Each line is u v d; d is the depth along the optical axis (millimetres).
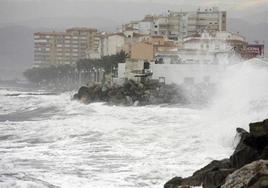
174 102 155250
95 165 58500
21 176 50906
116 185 48625
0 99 195500
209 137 74812
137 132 84562
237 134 65625
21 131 89500
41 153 66688
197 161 59594
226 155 62344
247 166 35156
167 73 179250
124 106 152625
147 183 49469
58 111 139750
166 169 55281
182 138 76750
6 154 65438
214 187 41594
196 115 110188
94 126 93875
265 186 32031
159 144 72750
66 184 48656
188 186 41469
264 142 50781
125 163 59594
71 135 83688
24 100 189875
